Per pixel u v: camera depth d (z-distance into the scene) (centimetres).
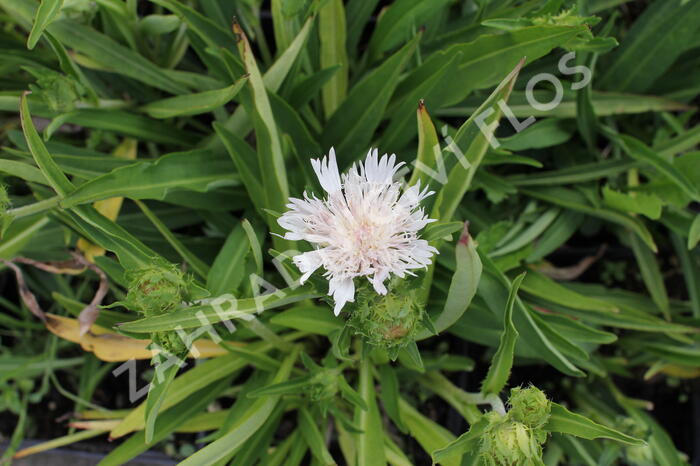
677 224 65
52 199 55
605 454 62
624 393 73
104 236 54
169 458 71
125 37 63
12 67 65
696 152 61
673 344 67
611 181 67
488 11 65
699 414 71
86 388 69
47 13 52
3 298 72
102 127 61
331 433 70
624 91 67
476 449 53
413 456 70
